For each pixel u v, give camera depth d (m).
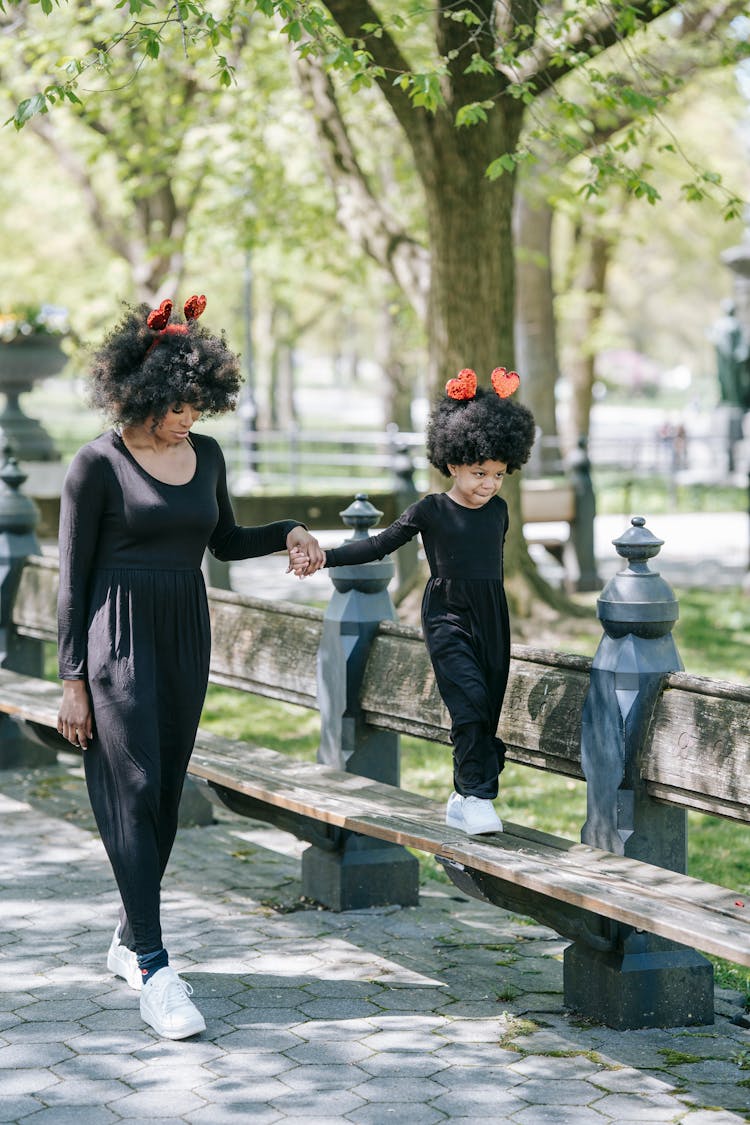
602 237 18.69
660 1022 3.85
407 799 4.42
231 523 4.19
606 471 24.31
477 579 4.04
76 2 10.76
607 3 6.86
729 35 9.40
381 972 4.29
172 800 4.00
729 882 5.30
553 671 4.12
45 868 5.31
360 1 7.85
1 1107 3.34
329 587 12.57
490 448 3.92
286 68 12.32
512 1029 3.83
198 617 3.91
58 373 13.05
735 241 25.44
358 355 79.31
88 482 3.79
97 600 3.84
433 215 8.83
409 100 8.42
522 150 6.54
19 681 6.29
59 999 4.04
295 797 4.38
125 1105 3.35
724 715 3.58
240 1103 3.36
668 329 70.00
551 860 3.72
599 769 3.86
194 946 4.51
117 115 13.80
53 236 24.88
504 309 8.91
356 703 4.86
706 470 23.14
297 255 20.66
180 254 16.84
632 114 7.89
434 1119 3.28
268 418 35.88
